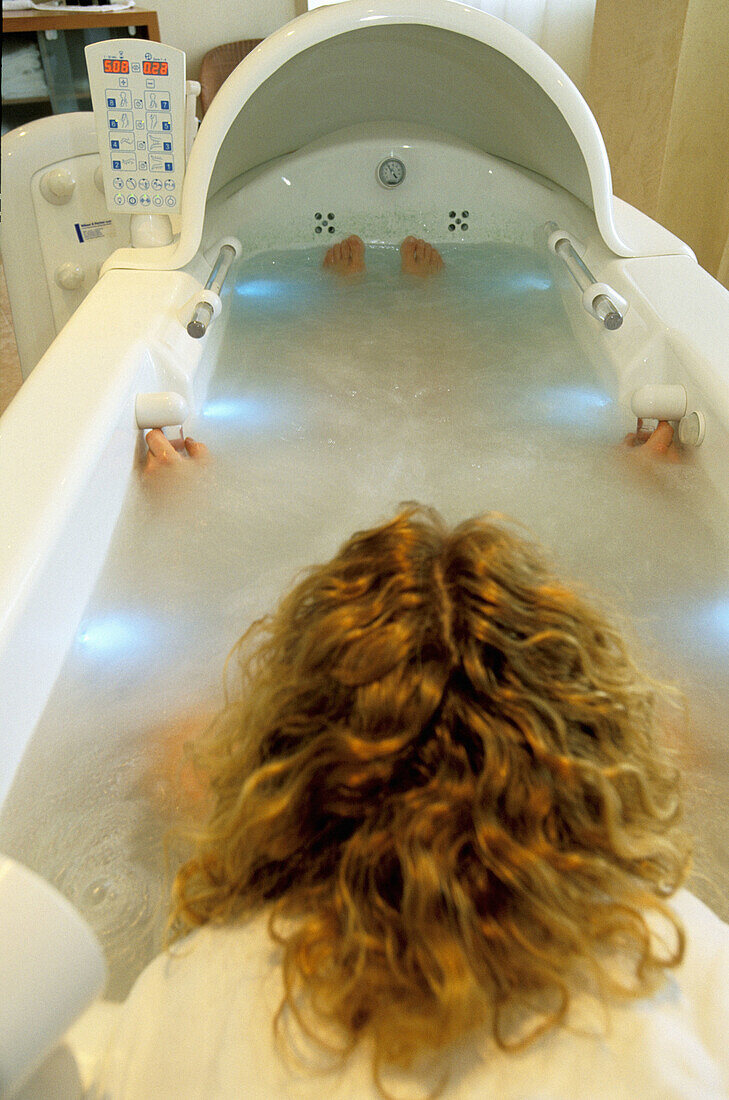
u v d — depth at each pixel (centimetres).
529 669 44
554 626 46
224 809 50
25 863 79
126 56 164
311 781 44
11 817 79
